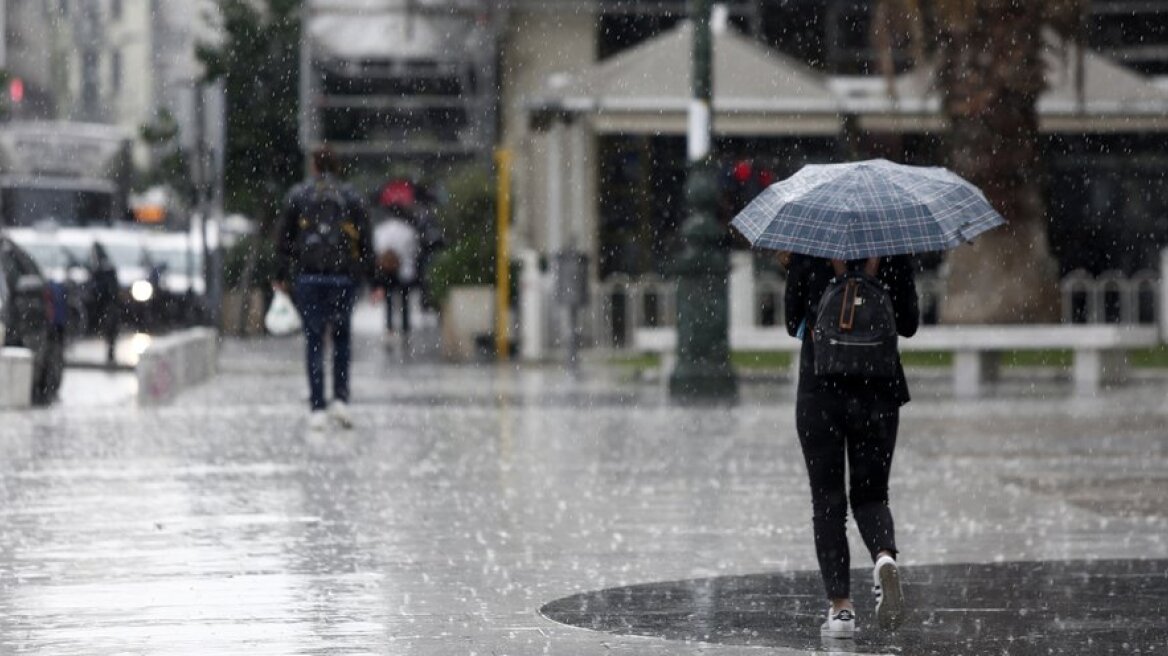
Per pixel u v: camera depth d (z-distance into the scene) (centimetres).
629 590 2083
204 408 4662
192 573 2177
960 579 2169
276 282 4144
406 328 7638
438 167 9431
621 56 6956
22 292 4847
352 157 9388
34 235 8419
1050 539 2483
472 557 2308
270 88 9119
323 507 2761
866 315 1830
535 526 2580
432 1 9456
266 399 5003
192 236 8419
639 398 5078
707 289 5050
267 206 9100
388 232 7525
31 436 3847
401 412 4575
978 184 6144
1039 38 6069
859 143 6938
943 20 6069
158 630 1831
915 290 1898
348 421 4078
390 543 2419
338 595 2038
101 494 2898
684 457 3484
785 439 3850
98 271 7038
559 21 9438
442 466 3322
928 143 7444
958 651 1744
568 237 7525
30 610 1938
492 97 9312
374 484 3050
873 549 1833
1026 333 5422
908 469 3319
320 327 4006
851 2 8475
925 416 4475
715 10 7088
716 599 2027
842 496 1861
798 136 7712
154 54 13550
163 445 3675
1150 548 2406
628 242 7762
